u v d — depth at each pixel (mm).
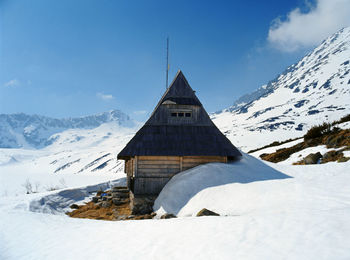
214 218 8344
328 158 18125
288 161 22188
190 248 5883
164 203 12844
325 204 7516
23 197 16953
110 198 17578
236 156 16062
